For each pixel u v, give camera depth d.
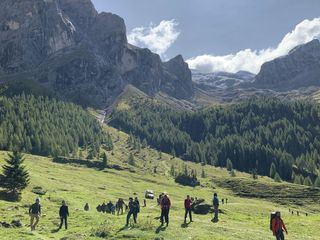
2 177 83.81
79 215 51.47
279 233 30.38
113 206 68.69
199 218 56.78
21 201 75.31
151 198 126.69
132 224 38.66
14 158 84.88
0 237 34.09
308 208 159.75
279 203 168.25
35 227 42.12
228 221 52.88
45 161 186.38
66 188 109.94
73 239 33.44
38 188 95.31
